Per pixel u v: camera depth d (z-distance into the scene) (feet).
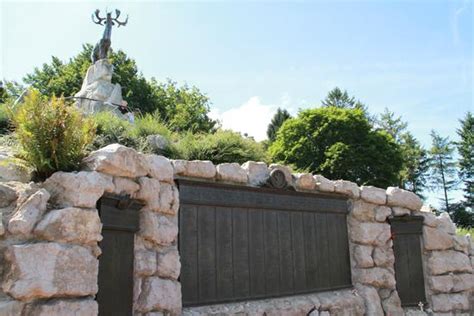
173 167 16.11
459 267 26.03
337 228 22.71
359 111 76.95
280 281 19.10
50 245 11.00
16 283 10.37
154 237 14.43
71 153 13.83
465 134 120.98
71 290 11.10
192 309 15.57
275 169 19.98
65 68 103.24
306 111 78.18
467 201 117.60
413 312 23.89
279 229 19.67
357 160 71.00
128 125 28.04
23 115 13.82
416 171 125.80
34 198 11.91
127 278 13.48
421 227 25.36
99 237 12.16
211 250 16.75
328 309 20.16
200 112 108.27
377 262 23.25
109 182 13.11
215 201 17.16
